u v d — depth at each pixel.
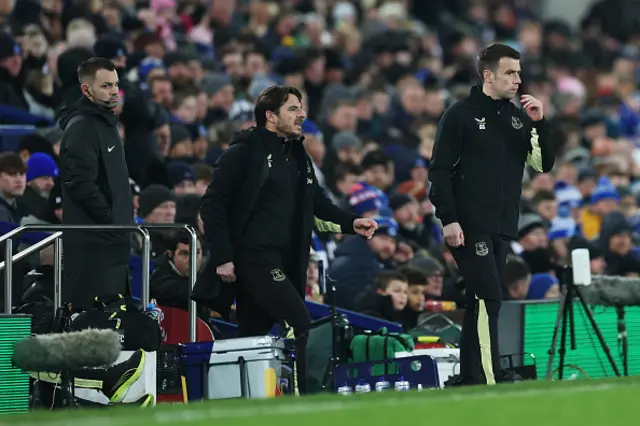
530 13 102.06
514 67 35.19
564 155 72.25
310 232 35.22
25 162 43.28
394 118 68.06
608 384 29.78
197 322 38.53
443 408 24.41
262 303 34.62
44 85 52.12
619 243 54.81
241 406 25.14
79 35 53.47
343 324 39.25
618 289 41.47
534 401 25.59
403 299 44.44
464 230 35.16
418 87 68.44
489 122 35.28
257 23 74.94
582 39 100.12
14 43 50.47
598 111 76.94
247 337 34.34
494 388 29.06
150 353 33.50
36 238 39.44
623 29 101.00
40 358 31.52
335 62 68.06
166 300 39.25
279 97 34.75
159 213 42.66
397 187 55.25
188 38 67.25
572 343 38.94
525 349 41.47
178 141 50.06
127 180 38.22
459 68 77.75
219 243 34.38
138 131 47.47
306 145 54.28
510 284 46.41
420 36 79.88
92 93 37.59
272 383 33.69
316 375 39.31
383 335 38.84
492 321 34.78
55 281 37.06
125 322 33.62
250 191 34.56
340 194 54.25
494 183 35.22
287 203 34.91
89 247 36.84
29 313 37.38
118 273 37.25
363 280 45.94
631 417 23.78
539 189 60.44
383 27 84.88
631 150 76.19
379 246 47.47
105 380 32.97
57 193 40.75
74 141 37.16
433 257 50.03
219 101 57.62
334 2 86.06
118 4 64.38
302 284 34.97
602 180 62.62
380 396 27.06
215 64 61.50
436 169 35.06
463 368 35.28
